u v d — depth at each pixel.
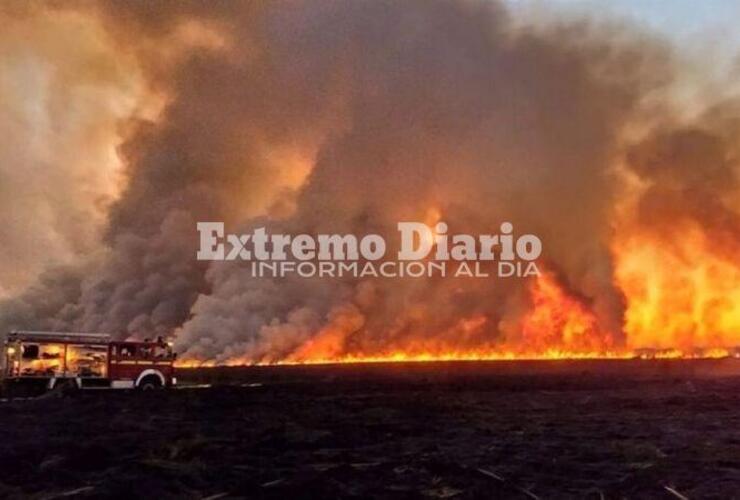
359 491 14.20
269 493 14.02
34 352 35.06
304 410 29.16
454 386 42.59
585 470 16.27
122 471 15.88
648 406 30.25
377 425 24.20
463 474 15.76
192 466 16.52
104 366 36.59
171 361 38.41
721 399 32.94
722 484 14.70
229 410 29.00
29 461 17.09
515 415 27.23
